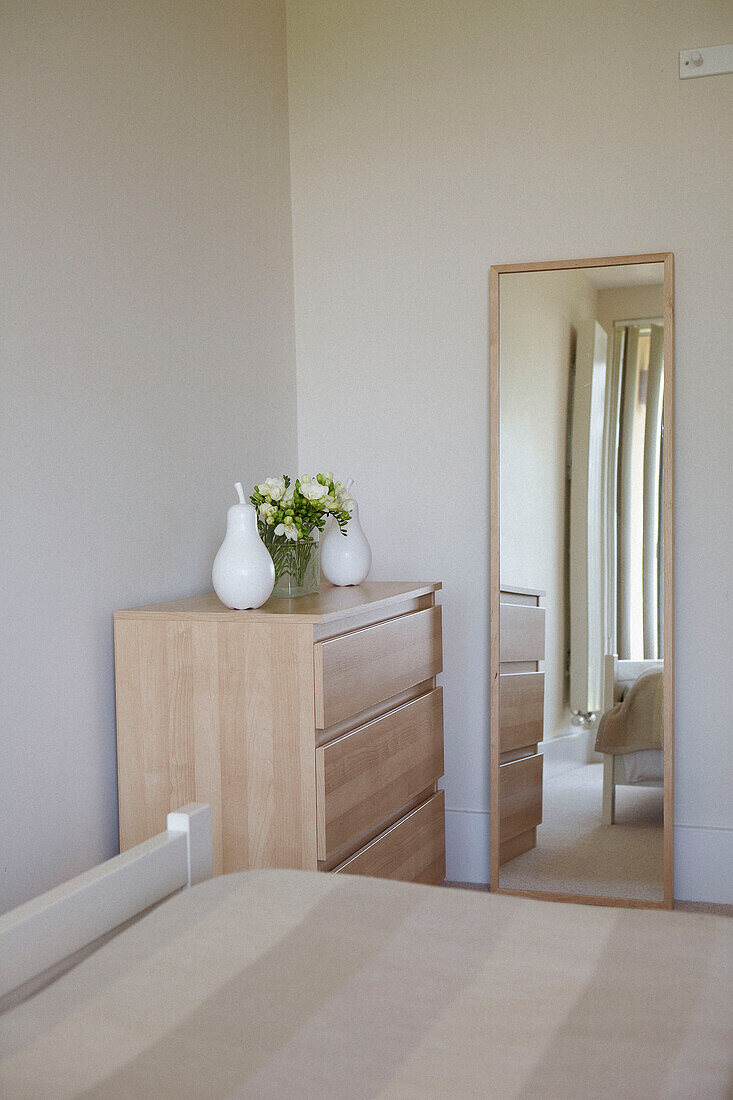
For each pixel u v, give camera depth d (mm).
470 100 3016
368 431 3164
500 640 2977
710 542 2863
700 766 2896
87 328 2160
